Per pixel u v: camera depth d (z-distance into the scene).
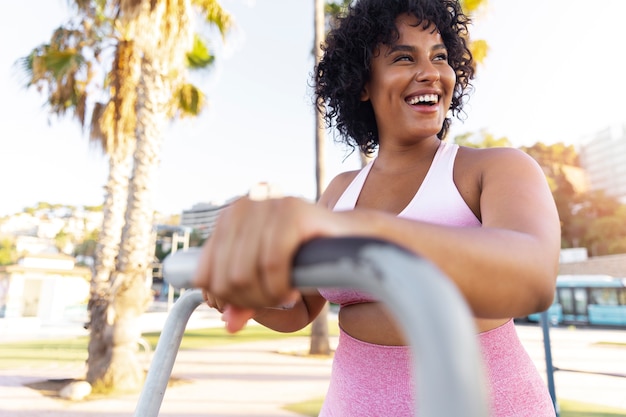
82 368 8.80
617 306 17.64
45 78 8.03
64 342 13.80
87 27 7.91
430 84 1.09
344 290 0.92
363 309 0.91
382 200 1.07
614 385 7.01
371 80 1.21
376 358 0.87
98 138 8.25
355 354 0.91
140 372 6.77
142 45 6.62
